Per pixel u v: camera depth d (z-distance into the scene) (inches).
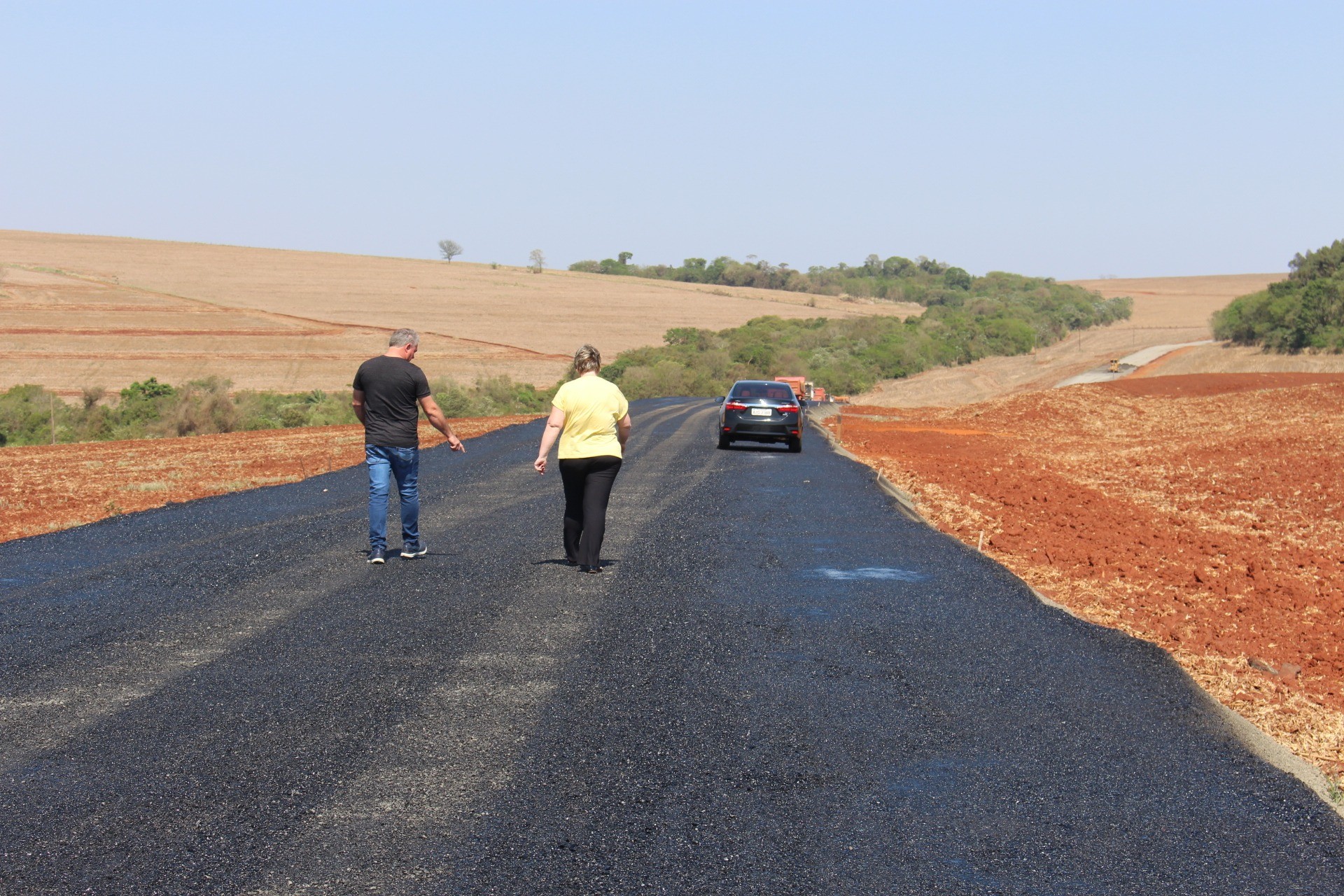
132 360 3211.1
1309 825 164.4
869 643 263.3
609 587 323.9
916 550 398.3
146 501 547.2
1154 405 1862.7
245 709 207.8
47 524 461.4
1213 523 560.7
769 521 470.0
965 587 332.8
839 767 182.2
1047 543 436.8
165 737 192.2
